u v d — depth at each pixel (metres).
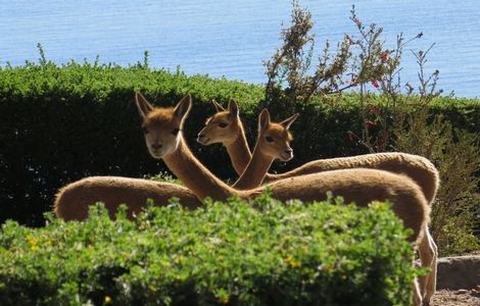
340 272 12.30
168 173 26.56
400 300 12.94
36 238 13.72
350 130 27.38
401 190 16.48
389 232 12.87
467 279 21.14
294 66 27.92
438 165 24.17
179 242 12.98
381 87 27.06
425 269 13.09
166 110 19.41
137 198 19.44
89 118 26.39
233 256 12.32
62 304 12.30
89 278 12.59
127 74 28.20
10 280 12.55
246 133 27.34
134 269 12.36
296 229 13.16
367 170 17.27
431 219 23.72
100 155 26.59
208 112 26.94
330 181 16.89
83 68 28.78
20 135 26.31
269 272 12.18
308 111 27.53
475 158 24.27
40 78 26.61
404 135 24.48
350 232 12.93
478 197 24.81
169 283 12.21
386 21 85.12
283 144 22.05
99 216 14.57
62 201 19.77
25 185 26.53
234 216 13.85
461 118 28.27
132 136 26.55
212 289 12.09
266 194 14.54
